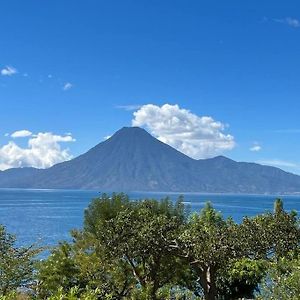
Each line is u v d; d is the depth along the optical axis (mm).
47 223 127000
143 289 28797
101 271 30156
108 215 34281
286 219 30641
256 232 28953
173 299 33125
